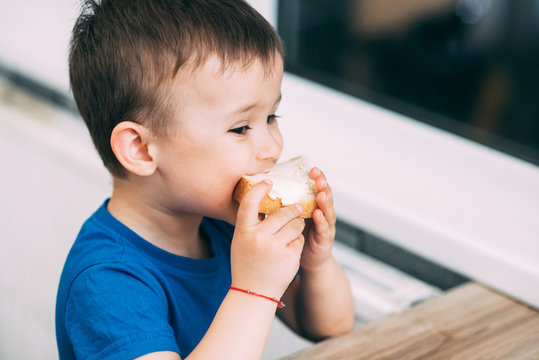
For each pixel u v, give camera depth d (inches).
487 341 33.3
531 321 35.5
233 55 28.3
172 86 28.5
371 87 53.3
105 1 31.0
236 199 30.4
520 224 41.7
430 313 35.9
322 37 54.6
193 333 32.9
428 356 32.0
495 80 49.4
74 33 31.9
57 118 63.9
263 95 29.3
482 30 49.4
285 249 28.9
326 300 36.8
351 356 31.8
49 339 70.7
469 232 41.4
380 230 44.7
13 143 67.0
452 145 48.3
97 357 27.6
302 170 32.8
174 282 32.3
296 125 52.7
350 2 53.0
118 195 32.6
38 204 66.9
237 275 28.9
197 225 34.2
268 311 28.6
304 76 56.2
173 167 30.0
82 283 29.3
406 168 47.5
